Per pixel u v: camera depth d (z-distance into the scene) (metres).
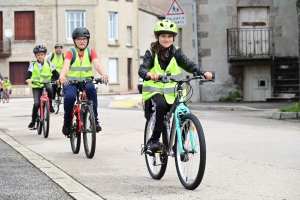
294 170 15.01
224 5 43.97
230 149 18.86
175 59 13.76
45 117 23.78
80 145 20.19
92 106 17.97
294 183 13.35
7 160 17.55
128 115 33.50
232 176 14.32
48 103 23.70
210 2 43.97
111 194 12.61
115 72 99.19
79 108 18.56
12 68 94.75
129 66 102.44
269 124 26.77
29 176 14.81
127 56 100.94
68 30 95.38
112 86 98.19
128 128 26.05
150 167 14.60
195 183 12.53
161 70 13.76
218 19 44.06
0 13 94.38
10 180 14.26
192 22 44.44
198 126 12.28
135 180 14.24
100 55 96.69
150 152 13.91
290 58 44.06
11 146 20.88
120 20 99.62
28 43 94.44
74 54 18.91
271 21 44.19
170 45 13.79
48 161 17.31
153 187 13.33
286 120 28.62
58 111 37.28
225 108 36.56
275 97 43.66
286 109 30.17
